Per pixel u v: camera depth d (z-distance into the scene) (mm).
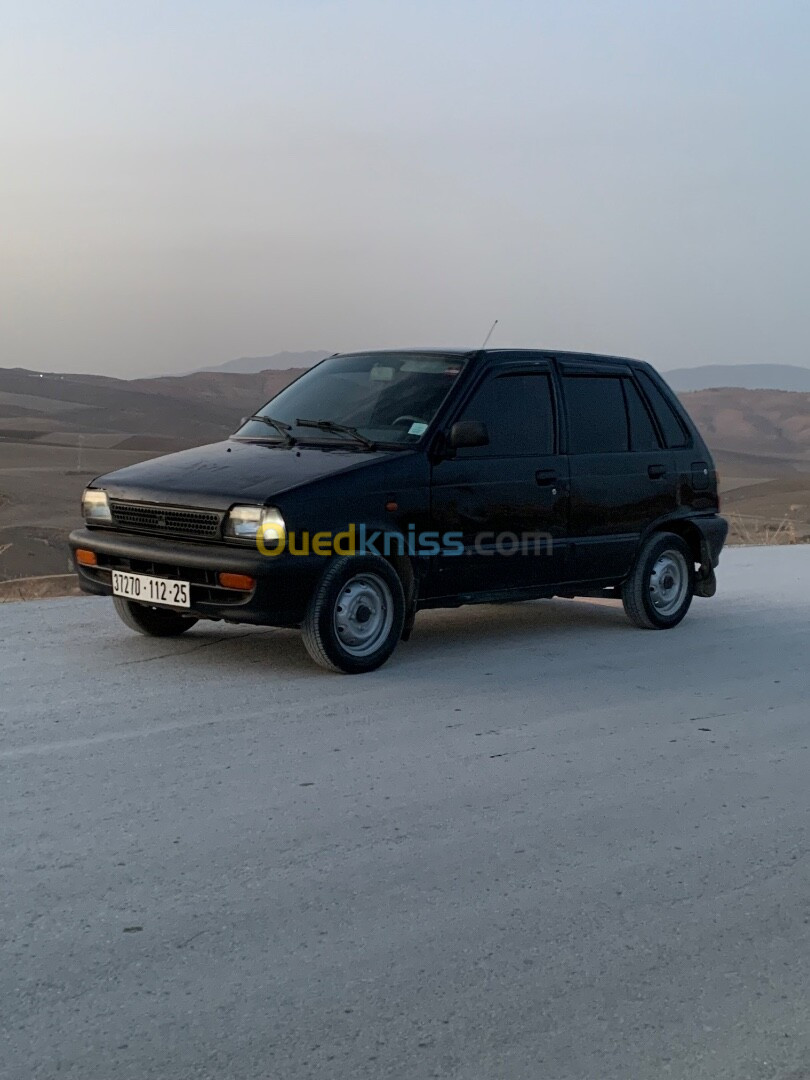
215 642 7797
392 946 3535
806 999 3312
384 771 5230
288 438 7512
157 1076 2836
